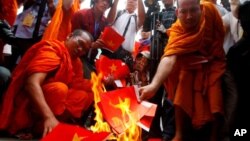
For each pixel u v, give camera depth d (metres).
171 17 3.93
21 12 4.14
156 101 3.48
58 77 3.33
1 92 3.45
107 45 3.85
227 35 3.70
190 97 3.00
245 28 2.99
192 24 2.93
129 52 4.29
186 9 2.90
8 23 3.98
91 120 3.61
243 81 2.97
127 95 2.25
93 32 4.18
